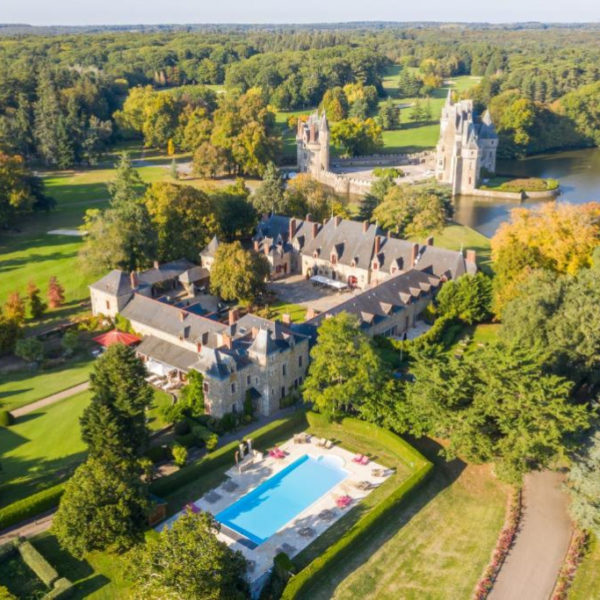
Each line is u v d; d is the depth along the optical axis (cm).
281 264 13500
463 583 5794
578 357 7994
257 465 7444
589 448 6494
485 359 6919
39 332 10738
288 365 8625
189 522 5403
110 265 11988
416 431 7494
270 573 5881
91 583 5803
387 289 10712
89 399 8712
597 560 6044
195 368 8244
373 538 6297
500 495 6944
